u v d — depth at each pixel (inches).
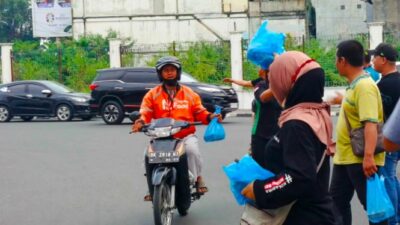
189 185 320.2
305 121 157.3
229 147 613.9
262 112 295.4
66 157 582.2
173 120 315.6
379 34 1181.1
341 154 255.1
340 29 2202.3
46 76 1339.8
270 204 157.5
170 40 2009.1
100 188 434.9
